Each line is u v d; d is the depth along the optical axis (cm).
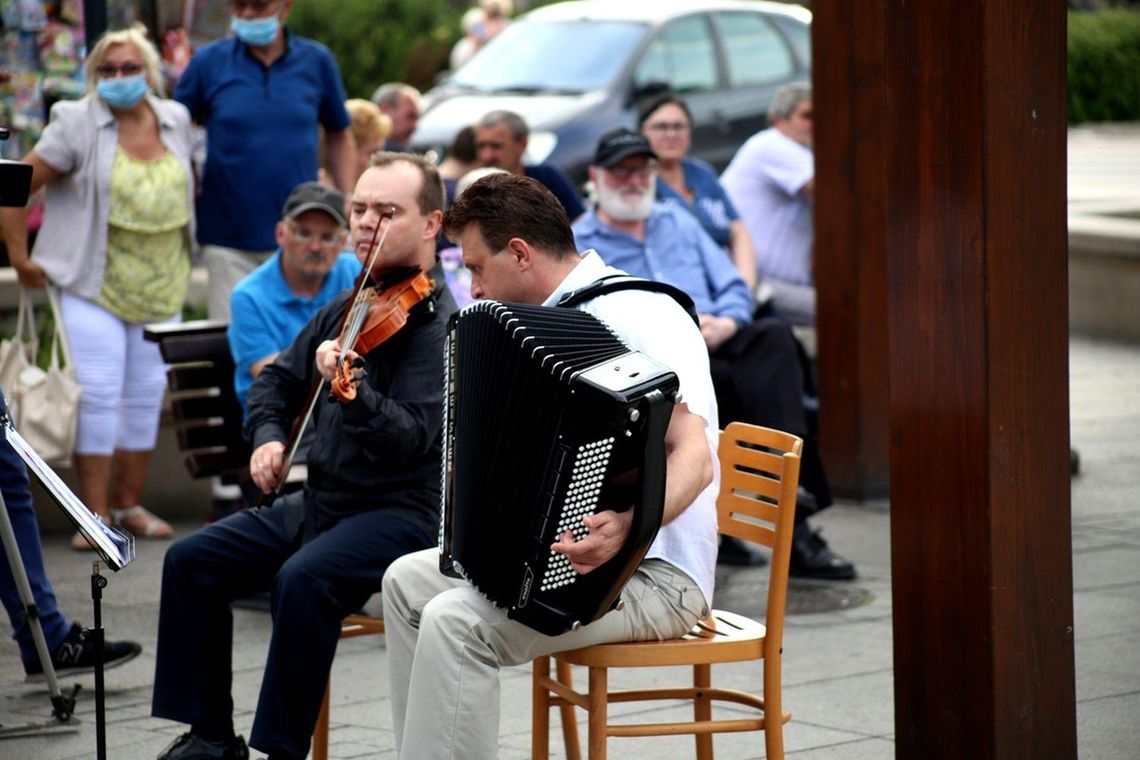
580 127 3150
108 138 1814
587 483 885
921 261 1005
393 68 5450
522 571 901
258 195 1966
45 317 2127
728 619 1041
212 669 1152
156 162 1847
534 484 892
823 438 2097
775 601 988
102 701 977
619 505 902
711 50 3425
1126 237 3117
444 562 959
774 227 2184
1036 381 988
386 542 1108
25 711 1316
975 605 995
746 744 1272
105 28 2097
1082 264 3234
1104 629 1538
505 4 4922
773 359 1727
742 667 1488
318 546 1096
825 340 2080
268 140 1966
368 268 1128
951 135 980
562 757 1242
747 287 1820
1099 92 7025
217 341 1680
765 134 2206
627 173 1783
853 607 1645
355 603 1102
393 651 1048
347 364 1081
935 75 984
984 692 995
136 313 1839
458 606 947
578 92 3259
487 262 996
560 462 882
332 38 5425
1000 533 985
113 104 1811
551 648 957
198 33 2411
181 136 1878
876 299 2048
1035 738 1006
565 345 900
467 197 1005
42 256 1811
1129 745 1227
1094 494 2081
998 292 973
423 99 3412
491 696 945
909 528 1030
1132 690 1360
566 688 1014
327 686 1125
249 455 1695
